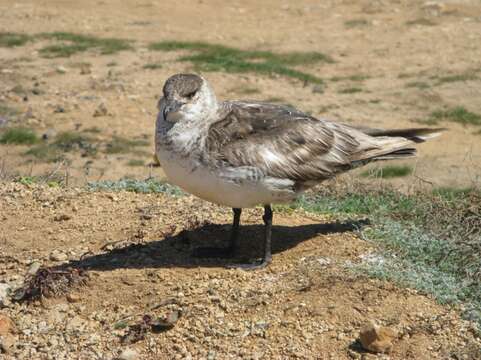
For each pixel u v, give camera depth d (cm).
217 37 3500
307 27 3675
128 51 3259
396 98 2700
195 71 2961
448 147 2255
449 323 1012
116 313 1061
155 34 3541
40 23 3678
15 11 3884
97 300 1085
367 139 1212
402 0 4078
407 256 1165
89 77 2919
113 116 2553
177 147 1077
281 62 3116
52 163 2184
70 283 1104
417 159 2133
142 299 1077
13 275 1164
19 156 2231
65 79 2897
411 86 2812
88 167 2066
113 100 2686
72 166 2152
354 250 1171
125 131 2441
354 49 3306
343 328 1005
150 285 1098
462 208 1334
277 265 1138
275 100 2684
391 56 3191
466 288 1084
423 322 1014
